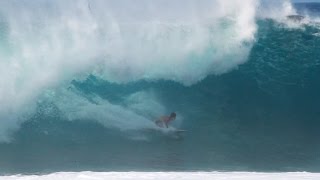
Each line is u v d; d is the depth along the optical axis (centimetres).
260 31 5534
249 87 5312
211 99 5222
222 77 5347
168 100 5191
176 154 4288
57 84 5131
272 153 4331
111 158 4200
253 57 5431
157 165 4006
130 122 4884
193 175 3008
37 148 4494
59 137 4684
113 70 5250
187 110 5103
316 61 5469
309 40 5575
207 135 4725
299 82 5353
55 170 3894
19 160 4184
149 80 5291
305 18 5731
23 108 4975
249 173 3086
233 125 4953
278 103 5222
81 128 4825
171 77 5306
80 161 4138
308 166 4012
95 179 2933
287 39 5522
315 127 4938
